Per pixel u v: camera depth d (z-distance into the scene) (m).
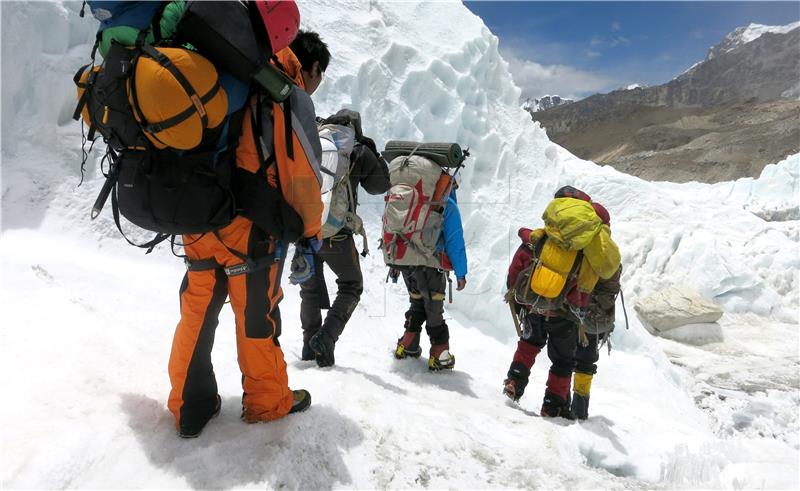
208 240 2.05
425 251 3.84
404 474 2.30
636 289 11.80
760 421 6.63
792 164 22.92
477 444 2.70
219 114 1.79
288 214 2.04
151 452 2.02
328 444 2.28
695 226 13.90
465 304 6.15
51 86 4.46
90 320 2.96
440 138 6.90
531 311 3.68
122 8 1.78
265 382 2.26
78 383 2.29
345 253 3.33
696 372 8.99
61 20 4.53
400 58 6.76
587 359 3.86
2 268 3.31
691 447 3.69
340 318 3.38
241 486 1.92
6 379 2.18
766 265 12.95
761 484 2.84
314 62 2.67
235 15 1.80
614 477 2.78
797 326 11.44
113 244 4.38
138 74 1.69
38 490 1.72
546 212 3.64
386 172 3.33
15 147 4.29
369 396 2.79
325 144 2.75
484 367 5.02
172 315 3.64
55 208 4.27
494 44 8.08
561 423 3.56
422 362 4.30
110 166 1.93
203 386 2.16
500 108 7.96
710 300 11.59
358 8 6.89
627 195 14.48
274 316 2.26
